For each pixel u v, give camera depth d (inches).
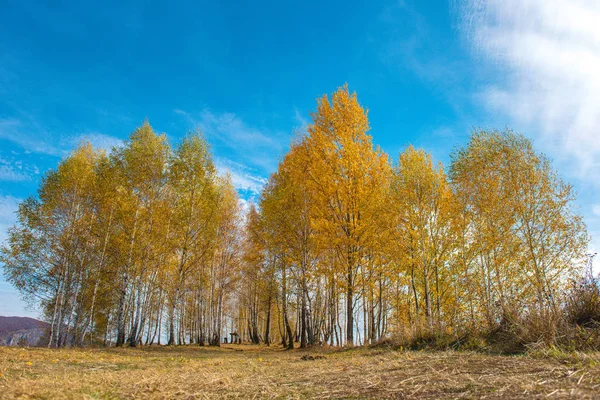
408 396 105.7
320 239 503.2
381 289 605.9
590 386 93.7
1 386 133.3
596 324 192.4
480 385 108.3
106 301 727.1
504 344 216.5
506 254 471.8
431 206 516.1
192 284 768.9
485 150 543.2
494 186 507.2
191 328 916.0
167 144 631.8
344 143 506.6
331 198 518.9
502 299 278.2
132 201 571.2
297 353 500.1
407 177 529.3
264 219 657.6
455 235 509.4
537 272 446.6
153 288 665.6
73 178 602.2
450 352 214.2
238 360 324.2
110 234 608.1
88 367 246.2
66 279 600.7
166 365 276.7
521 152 511.2
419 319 345.1
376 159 522.3
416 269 518.0
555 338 184.5
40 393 117.3
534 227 474.3
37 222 585.6
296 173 564.4
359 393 116.6
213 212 662.5
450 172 603.5
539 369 124.0
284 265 639.8
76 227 606.2
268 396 122.0
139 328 655.1
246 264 825.5
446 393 104.5
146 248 574.9
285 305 665.6
